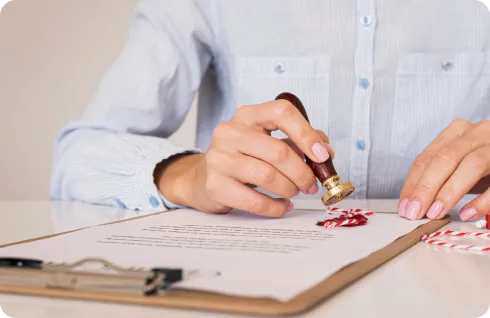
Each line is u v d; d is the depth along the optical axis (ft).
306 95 4.09
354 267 2.08
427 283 1.96
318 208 3.31
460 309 1.66
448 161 2.98
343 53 4.04
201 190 3.11
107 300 1.72
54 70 6.96
